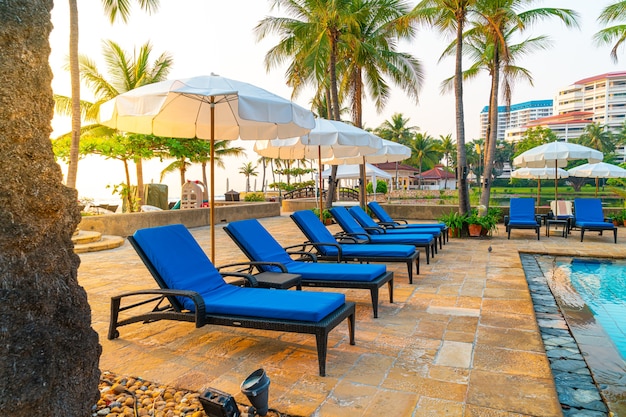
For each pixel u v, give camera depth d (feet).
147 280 20.39
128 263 25.27
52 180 6.01
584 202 34.78
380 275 14.60
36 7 5.70
